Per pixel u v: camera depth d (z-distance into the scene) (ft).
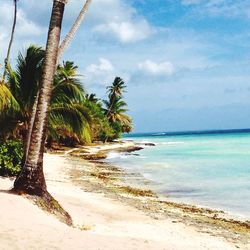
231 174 93.09
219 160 130.31
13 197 36.70
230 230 42.96
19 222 30.09
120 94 304.71
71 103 61.93
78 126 62.90
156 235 37.73
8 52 79.51
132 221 43.39
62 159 125.90
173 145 254.27
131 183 78.64
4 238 25.91
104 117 252.83
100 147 210.59
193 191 69.97
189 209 53.67
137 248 28.60
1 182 50.90
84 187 66.28
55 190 57.88
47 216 34.91
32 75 61.21
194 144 262.67
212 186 75.46
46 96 39.19
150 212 49.14
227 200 61.57
